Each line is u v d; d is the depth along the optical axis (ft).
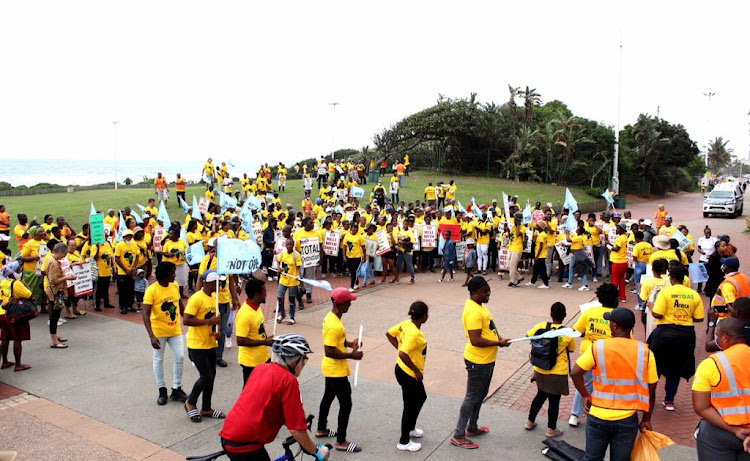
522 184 147.02
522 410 25.31
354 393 27.14
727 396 15.31
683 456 20.71
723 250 35.96
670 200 172.76
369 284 54.03
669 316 24.35
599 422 16.47
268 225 56.59
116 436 22.63
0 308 29.55
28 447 21.70
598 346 16.69
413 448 21.22
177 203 103.50
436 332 37.45
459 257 61.16
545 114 176.35
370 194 112.06
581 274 50.70
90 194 123.24
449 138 156.66
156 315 25.25
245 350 23.08
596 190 139.74
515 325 39.01
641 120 177.06
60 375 29.55
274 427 14.70
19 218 54.24
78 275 40.24
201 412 24.36
